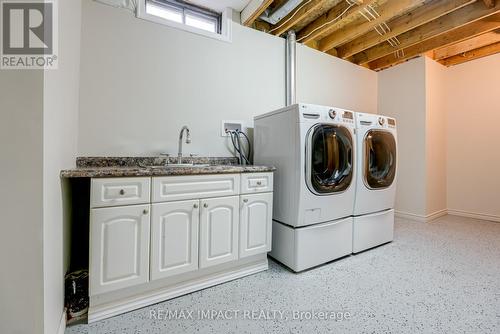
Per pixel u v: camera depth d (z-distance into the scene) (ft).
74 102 5.22
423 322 4.20
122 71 6.20
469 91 11.42
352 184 6.95
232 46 7.96
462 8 8.32
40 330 3.02
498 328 4.03
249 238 5.79
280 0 8.17
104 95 5.98
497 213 10.68
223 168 5.32
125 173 4.25
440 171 11.60
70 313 4.16
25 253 2.98
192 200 4.96
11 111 2.91
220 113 7.70
